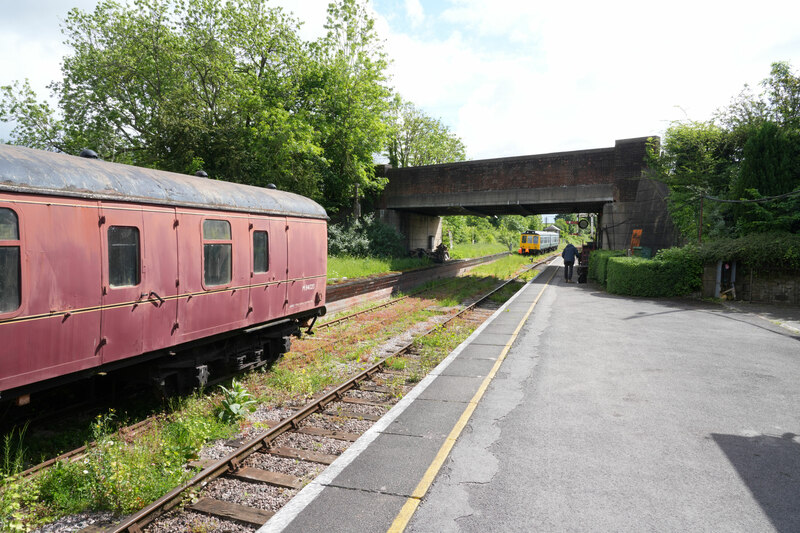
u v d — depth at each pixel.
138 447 5.02
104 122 22.81
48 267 4.87
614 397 6.30
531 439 4.94
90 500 4.24
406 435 5.06
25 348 4.66
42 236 4.81
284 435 5.85
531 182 24.94
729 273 16.77
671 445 4.77
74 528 3.94
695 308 14.84
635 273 18.25
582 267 25.22
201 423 5.80
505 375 7.42
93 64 22.02
